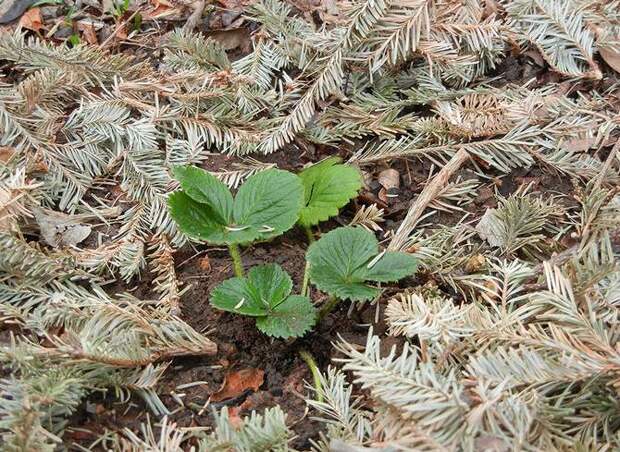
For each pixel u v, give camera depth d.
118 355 0.65
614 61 0.88
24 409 0.61
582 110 0.83
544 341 0.63
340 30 0.88
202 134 0.84
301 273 0.75
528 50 0.91
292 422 0.66
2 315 0.69
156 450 0.62
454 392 0.59
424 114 0.88
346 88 0.89
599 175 0.76
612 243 0.72
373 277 0.68
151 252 0.77
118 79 0.88
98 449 0.65
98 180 0.81
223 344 0.70
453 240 0.77
